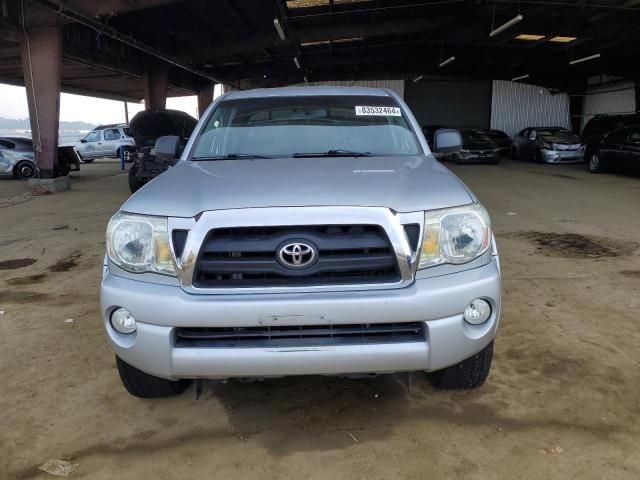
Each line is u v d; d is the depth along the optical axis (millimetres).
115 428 2873
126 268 2541
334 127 3807
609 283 5117
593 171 16250
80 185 15414
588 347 3707
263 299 2359
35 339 3990
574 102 27875
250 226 2375
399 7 16578
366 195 2512
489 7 16406
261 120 3867
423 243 2459
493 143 20531
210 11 16422
